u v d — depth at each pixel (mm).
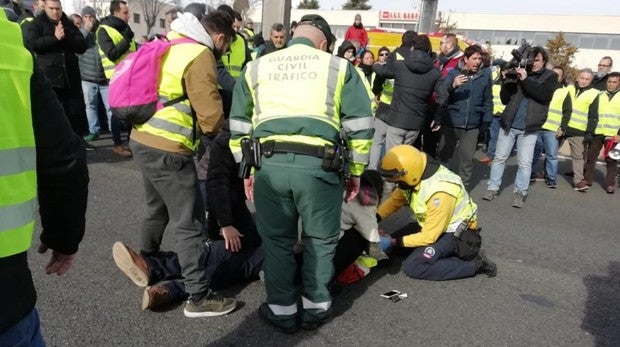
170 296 2729
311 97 2396
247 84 2562
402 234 3930
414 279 3354
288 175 2387
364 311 2902
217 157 2902
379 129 5762
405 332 2709
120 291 2908
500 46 42719
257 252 3105
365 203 2992
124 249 2760
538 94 5105
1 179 1031
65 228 1284
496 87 7621
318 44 2615
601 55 42812
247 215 3225
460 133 5461
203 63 2463
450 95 5375
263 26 7113
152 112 2455
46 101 1158
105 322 2588
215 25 2719
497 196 5918
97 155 6102
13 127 1050
